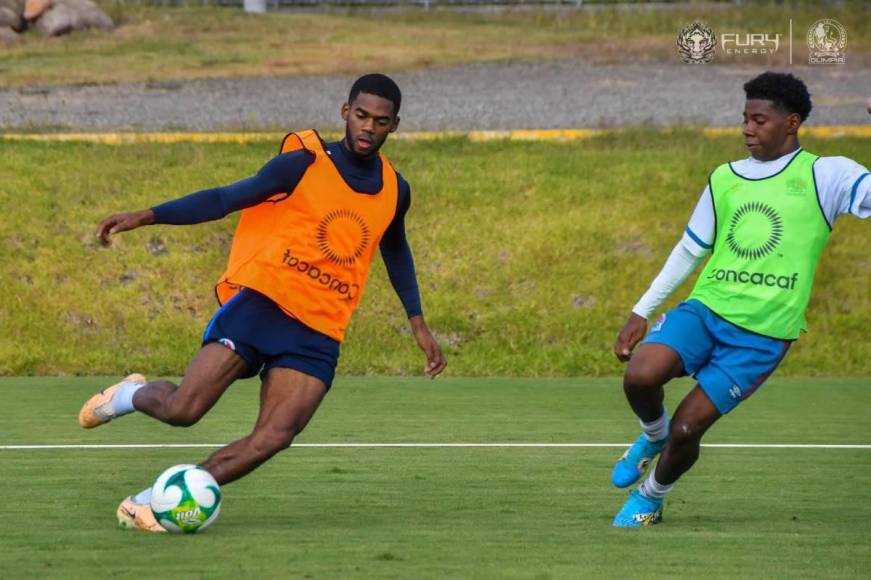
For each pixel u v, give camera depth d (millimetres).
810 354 43219
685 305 18688
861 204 18141
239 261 18172
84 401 34125
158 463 24719
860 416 32594
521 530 18422
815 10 86875
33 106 62719
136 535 17641
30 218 46094
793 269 18266
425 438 28297
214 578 15062
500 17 92438
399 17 92188
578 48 81000
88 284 44062
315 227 17969
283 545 17047
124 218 16906
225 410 32219
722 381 18234
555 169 50938
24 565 15695
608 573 15570
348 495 21484
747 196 18438
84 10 82250
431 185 49438
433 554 16562
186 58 75688
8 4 81625
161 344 42375
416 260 46031
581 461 25391
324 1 95938
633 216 48250
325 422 30688
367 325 43375
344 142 18375
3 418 30969
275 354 17984
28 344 41656
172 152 51531
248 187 17641
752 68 74750
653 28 86562
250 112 62281
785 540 17828
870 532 18500
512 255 46344
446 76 72062
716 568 15945
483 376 41062
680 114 62375
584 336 43594
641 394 18328
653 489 18797
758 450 27047
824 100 66188
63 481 22531
